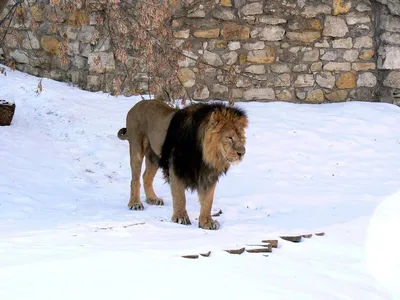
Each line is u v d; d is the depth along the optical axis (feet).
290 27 46.73
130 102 45.88
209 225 25.07
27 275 16.96
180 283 17.24
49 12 47.93
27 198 29.96
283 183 34.65
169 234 23.29
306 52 46.96
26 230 23.65
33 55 49.24
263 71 47.06
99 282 16.72
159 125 27.09
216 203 30.27
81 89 48.08
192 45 46.52
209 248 20.94
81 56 47.85
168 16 35.45
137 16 37.22
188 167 25.03
